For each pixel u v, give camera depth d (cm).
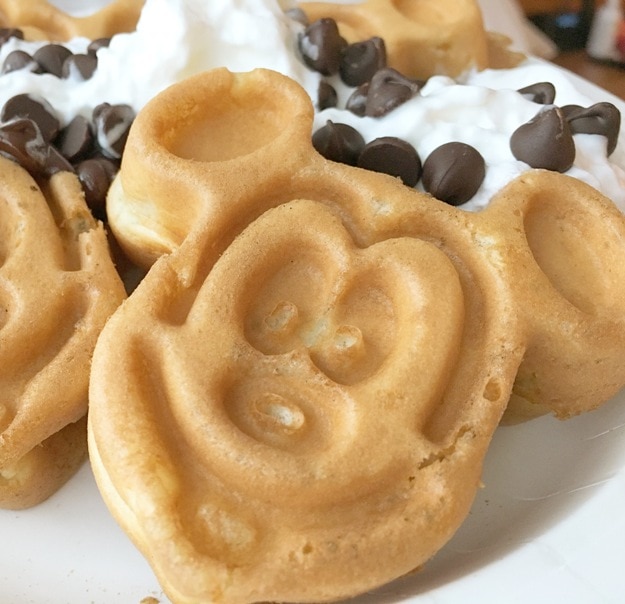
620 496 11
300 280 12
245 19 15
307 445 11
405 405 11
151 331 11
